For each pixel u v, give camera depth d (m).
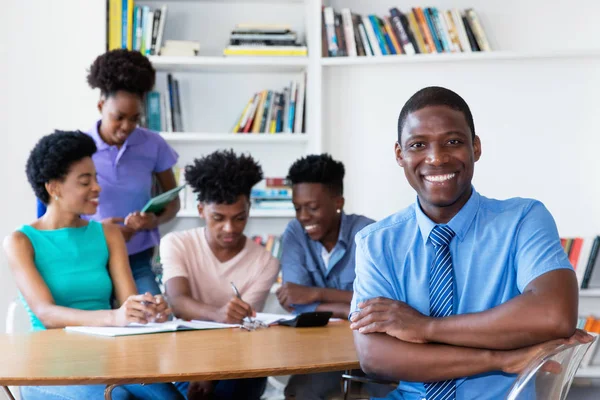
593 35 4.09
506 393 1.60
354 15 4.06
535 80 4.03
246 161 2.76
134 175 3.31
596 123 4.02
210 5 4.30
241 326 2.31
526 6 4.12
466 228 1.69
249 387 2.54
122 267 2.60
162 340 2.04
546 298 1.52
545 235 1.63
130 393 2.04
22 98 4.06
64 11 4.06
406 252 1.74
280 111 4.15
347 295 2.84
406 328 1.59
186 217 4.17
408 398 1.73
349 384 2.19
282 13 4.34
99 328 2.22
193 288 2.78
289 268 2.98
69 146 2.50
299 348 1.92
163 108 4.11
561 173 4.04
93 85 3.19
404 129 1.68
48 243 2.48
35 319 2.43
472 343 1.54
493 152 4.05
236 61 4.04
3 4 4.05
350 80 4.09
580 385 4.05
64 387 1.97
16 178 4.06
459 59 3.98
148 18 4.02
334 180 2.94
